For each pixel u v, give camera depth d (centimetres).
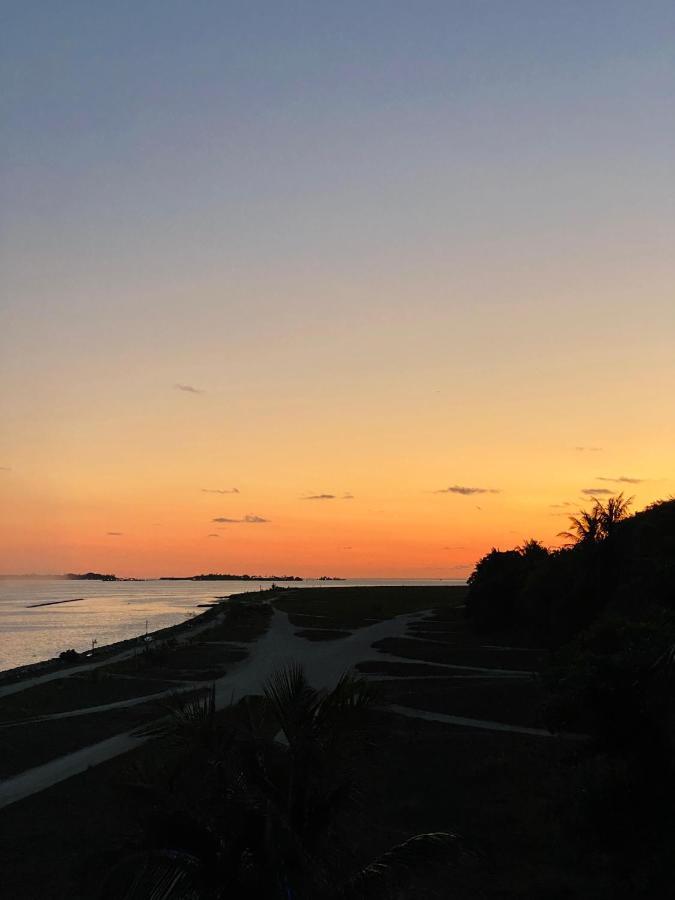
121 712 4259
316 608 13500
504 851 2159
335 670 5731
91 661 7325
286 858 1105
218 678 5500
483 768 2927
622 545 6225
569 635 6356
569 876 1998
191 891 1108
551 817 2355
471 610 8775
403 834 2253
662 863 1948
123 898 1095
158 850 1136
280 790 1227
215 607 16725
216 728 1283
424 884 1934
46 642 10994
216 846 1162
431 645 7438
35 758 3250
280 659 6525
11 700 4916
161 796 1201
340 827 1305
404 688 4909
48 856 2100
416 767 2980
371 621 10581
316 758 1220
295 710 1268
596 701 2217
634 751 2206
